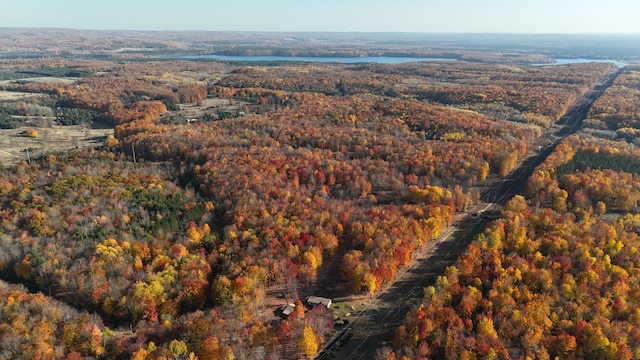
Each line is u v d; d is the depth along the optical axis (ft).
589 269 391.65
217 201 552.82
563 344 320.09
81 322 345.92
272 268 414.21
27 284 421.18
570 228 474.90
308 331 336.08
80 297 394.11
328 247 457.68
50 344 324.19
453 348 320.09
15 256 439.22
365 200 573.33
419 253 486.79
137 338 337.52
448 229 541.34
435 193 567.59
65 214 502.38
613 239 445.78
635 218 518.78
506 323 337.52
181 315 376.07
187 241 459.32
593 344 322.14
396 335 344.08
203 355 315.37
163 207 530.27
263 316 377.09
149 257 435.53
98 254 428.15
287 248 436.76
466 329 339.36
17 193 561.43
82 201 534.37
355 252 433.07
